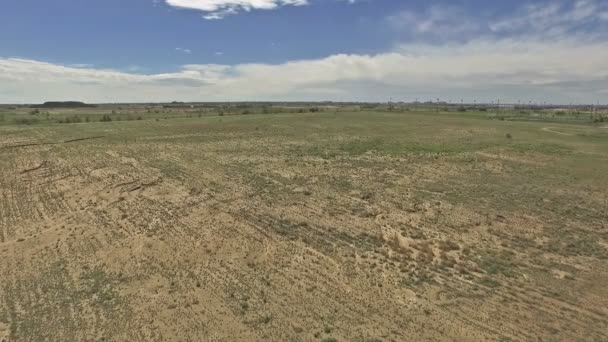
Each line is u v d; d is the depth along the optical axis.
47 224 21.42
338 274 15.77
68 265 16.97
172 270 16.41
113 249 18.36
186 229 20.44
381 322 12.68
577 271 15.80
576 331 12.09
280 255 17.48
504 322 12.58
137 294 14.64
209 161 36.44
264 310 13.49
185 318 13.14
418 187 27.86
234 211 22.95
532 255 17.19
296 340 11.91
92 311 13.59
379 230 20.00
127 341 12.04
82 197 25.64
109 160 35.84
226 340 12.02
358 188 27.52
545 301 13.71
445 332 12.15
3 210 23.48
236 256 17.48
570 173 32.56
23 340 12.05
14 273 16.30
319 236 19.39
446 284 14.84
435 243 18.36
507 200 24.89
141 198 25.38
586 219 21.53
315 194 26.09
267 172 32.19
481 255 17.17
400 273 15.73
